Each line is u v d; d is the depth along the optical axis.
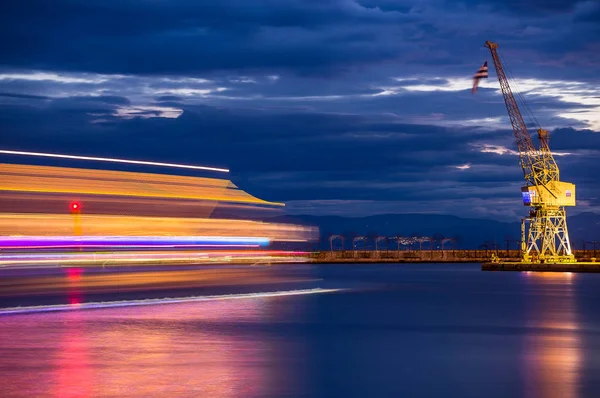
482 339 38.97
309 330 42.38
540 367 29.30
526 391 24.39
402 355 32.62
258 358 31.02
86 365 28.58
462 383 25.83
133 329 40.81
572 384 25.58
